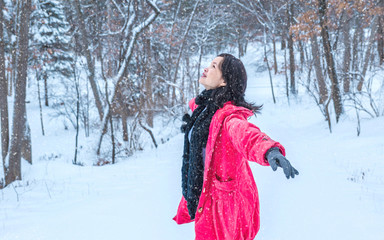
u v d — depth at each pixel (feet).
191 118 6.81
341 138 45.50
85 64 62.75
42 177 30.76
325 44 56.34
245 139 4.94
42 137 88.07
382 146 35.60
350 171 26.45
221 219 5.97
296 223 13.56
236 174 6.03
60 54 104.42
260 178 22.26
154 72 82.89
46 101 118.21
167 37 84.89
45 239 13.07
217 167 5.99
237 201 6.02
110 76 60.80
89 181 27.94
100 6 64.64
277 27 129.08
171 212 16.06
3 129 29.73
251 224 6.32
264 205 16.35
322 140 47.57
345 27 70.08
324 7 55.93
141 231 13.38
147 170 32.01
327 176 23.89
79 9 59.98
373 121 48.24
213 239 6.05
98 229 14.06
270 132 54.54
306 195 18.01
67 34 105.19
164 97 76.79
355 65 67.87
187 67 83.46
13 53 31.22
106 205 18.49
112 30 59.00
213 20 117.50
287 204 16.40
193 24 104.27
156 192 21.26
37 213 17.98
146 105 67.46
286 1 103.81
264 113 84.07
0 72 29.68
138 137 54.34
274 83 134.51
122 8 60.80
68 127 99.50
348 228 12.96
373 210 15.39
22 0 29.50
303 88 117.19
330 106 64.03
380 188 20.47
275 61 146.72
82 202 20.03
